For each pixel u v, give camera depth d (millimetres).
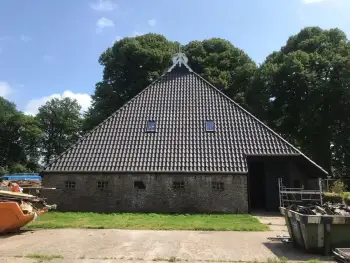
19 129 67250
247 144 19859
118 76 36562
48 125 71938
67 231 13055
